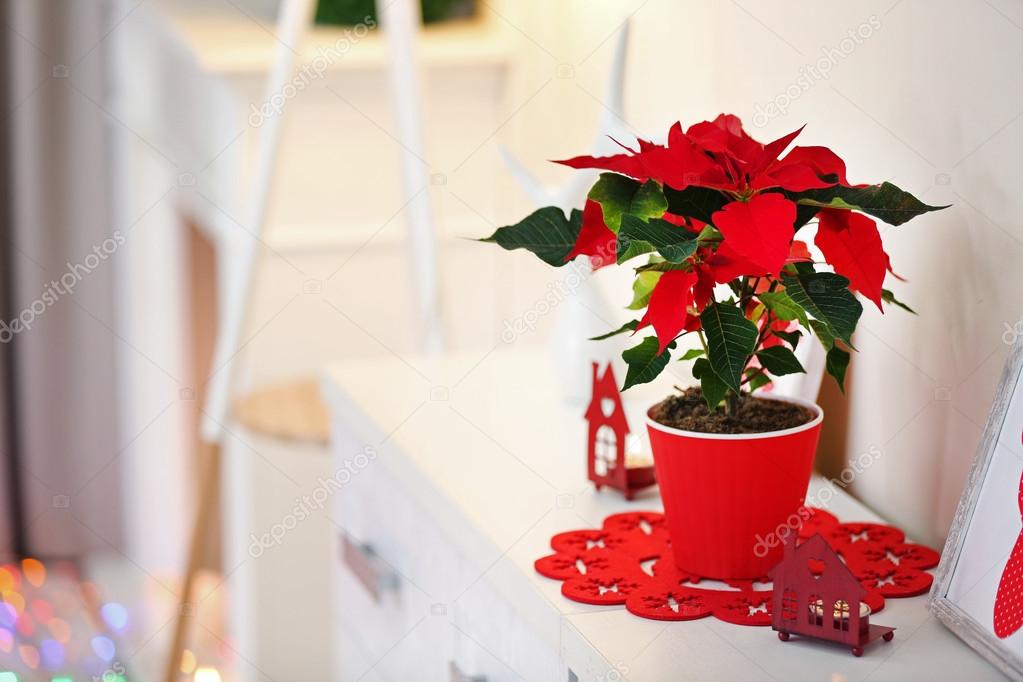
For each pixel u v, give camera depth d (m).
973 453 1.75
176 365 3.94
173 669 2.66
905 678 1.61
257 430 2.70
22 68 3.62
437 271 2.70
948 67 1.75
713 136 1.67
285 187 3.22
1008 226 1.69
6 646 3.46
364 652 2.31
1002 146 1.69
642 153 1.68
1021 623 1.59
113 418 3.93
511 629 1.82
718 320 1.66
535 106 2.85
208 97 3.24
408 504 2.09
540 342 2.77
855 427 1.92
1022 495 1.61
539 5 2.76
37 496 3.89
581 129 2.58
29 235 3.73
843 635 1.64
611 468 1.93
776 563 1.75
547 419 2.16
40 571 3.87
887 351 1.86
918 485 1.82
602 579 1.75
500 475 1.98
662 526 1.86
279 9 3.29
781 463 1.73
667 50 2.28
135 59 3.53
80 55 3.65
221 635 3.59
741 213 1.62
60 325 3.82
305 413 2.79
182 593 2.64
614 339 2.17
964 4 1.73
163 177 3.76
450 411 2.20
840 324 1.63
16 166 3.68
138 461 3.95
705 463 1.72
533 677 1.78
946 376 1.78
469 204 3.27
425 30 3.27
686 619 1.69
